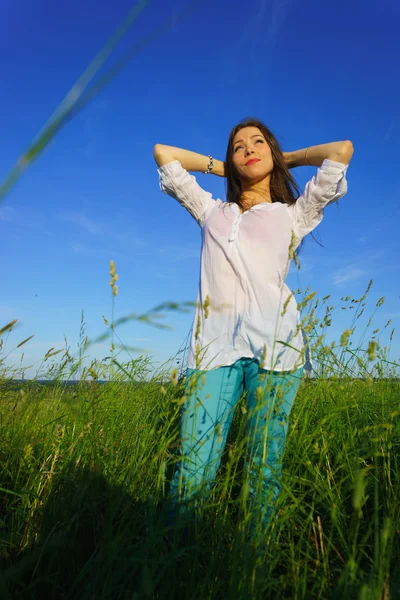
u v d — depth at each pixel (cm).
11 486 196
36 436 217
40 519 169
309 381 243
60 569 154
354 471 165
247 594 123
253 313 197
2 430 214
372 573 114
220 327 200
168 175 230
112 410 247
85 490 163
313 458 195
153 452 206
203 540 155
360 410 237
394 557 147
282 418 183
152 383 292
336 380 229
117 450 210
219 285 206
